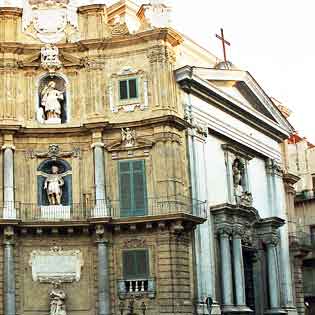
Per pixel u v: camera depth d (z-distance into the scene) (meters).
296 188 68.12
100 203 39.53
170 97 40.78
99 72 41.41
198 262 40.28
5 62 40.78
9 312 37.62
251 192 48.47
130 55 41.66
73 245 39.53
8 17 41.62
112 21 44.31
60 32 42.12
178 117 40.25
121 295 38.88
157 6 41.97
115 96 41.28
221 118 45.72
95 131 40.41
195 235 40.62
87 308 38.84
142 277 38.94
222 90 45.88
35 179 40.22
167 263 38.56
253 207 46.78
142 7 43.19
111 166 40.66
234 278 42.62
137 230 39.38
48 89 41.41
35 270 38.84
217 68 45.75
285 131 54.19
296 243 53.66
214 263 41.88
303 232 61.28
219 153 45.31
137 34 41.25
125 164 40.56
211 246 41.81
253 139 49.78
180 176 40.25
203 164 42.47
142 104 40.91
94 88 41.09
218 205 42.56
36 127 40.25
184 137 41.78
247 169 48.41
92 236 39.44
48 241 39.34
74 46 41.53
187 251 39.75
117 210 40.09
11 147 39.69
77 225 38.84
